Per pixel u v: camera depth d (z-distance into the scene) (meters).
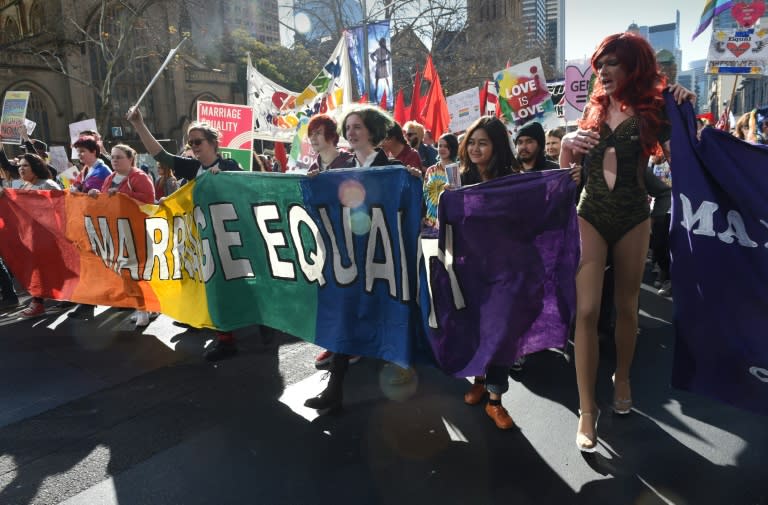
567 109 7.98
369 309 3.12
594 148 2.73
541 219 2.76
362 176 3.04
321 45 27.95
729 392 2.49
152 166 15.13
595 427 2.72
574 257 2.71
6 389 3.75
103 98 27.23
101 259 4.88
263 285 3.64
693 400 3.29
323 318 3.32
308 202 3.28
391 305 3.03
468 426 3.08
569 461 2.69
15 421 3.29
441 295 2.91
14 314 5.67
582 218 2.75
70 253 5.12
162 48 36.62
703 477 2.52
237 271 3.75
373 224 3.04
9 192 5.38
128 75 41.22
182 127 44.09
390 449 2.86
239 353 4.33
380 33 9.31
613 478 2.54
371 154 3.51
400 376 3.71
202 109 6.52
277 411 3.33
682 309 2.57
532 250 2.79
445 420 3.16
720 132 2.41
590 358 2.70
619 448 2.79
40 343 4.68
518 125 8.23
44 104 37.72
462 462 2.71
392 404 3.39
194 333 4.84
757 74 6.95
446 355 2.94
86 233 4.91
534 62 7.95
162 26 36.88
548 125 8.10
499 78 8.28
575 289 2.74
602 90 2.75
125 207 4.55
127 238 4.62
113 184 4.82
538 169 3.96
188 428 3.14
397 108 9.58
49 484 2.64
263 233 3.55
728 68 7.01
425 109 8.94
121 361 4.21
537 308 2.83
